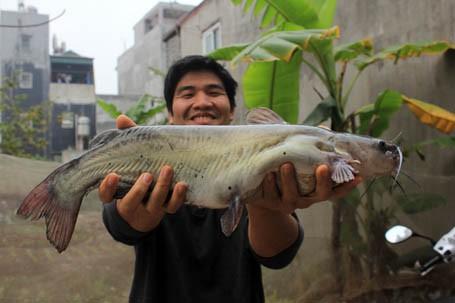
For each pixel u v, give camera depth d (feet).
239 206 6.57
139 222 7.09
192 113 8.62
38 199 6.81
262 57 15.10
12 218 14.94
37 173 15.87
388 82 20.68
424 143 16.71
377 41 21.48
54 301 14.35
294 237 7.93
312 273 16.17
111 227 7.34
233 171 6.59
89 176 6.88
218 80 8.87
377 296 15.29
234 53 18.69
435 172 17.92
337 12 24.23
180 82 8.80
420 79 19.02
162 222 7.93
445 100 17.89
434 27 18.37
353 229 16.16
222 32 38.42
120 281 14.88
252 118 7.23
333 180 6.27
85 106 78.33
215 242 7.88
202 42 42.70
